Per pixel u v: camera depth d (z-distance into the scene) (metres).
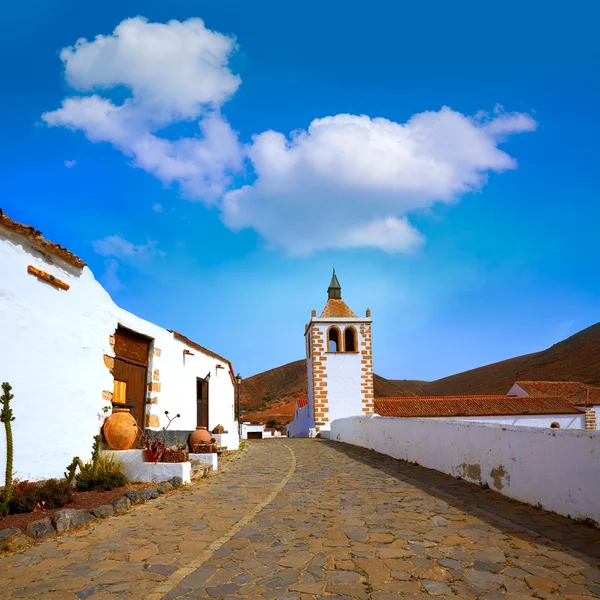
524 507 8.72
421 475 12.62
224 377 23.16
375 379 97.06
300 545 6.77
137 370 14.37
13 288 9.42
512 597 5.03
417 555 6.30
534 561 6.02
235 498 10.02
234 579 5.63
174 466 11.55
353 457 17.31
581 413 34.91
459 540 6.91
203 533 7.48
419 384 126.00
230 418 24.28
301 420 40.28
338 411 34.47
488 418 33.72
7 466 8.05
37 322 9.95
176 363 16.69
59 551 6.73
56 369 10.39
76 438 10.90
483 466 10.67
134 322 13.89
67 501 8.83
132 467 11.65
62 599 5.19
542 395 40.09
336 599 5.04
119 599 5.17
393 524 7.80
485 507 8.85
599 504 7.21
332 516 8.38
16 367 9.34
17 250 9.57
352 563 6.04
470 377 113.56
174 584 5.53
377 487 11.08
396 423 16.73
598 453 7.29
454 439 12.20
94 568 6.08
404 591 5.20
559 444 8.16
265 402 93.44
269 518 8.30
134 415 14.04
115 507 8.89
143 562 6.25
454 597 5.04
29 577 5.83
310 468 14.54
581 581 5.41
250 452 20.14
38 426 9.77
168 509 9.09
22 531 7.30
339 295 38.09
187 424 17.47
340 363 35.12
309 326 36.62
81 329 11.31
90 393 11.51
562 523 7.58
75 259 11.02
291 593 5.20
